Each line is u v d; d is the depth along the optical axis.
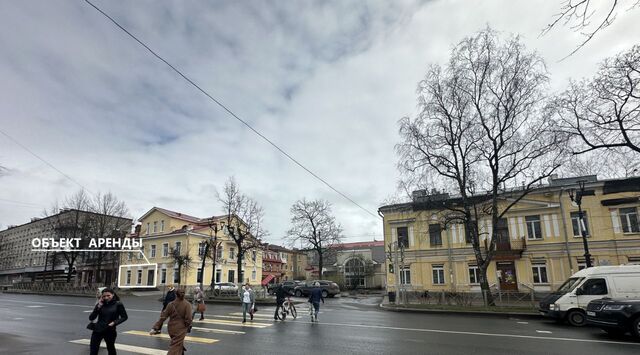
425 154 22.83
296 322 15.40
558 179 30.05
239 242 35.81
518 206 29.62
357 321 15.72
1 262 78.69
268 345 10.02
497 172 21.48
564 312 15.09
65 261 65.62
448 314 19.30
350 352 9.06
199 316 17.73
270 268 72.44
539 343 10.29
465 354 8.81
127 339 11.13
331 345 9.98
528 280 28.28
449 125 22.39
